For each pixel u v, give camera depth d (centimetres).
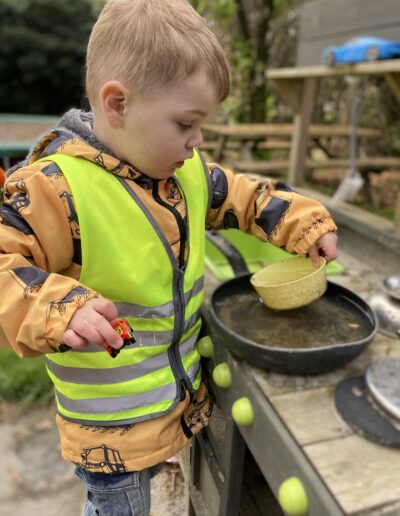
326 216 91
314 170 317
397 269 145
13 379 238
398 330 92
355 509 56
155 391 85
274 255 150
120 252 77
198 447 116
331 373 80
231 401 87
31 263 72
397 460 63
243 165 260
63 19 877
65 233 74
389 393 71
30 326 65
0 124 425
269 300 89
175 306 84
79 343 64
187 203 87
